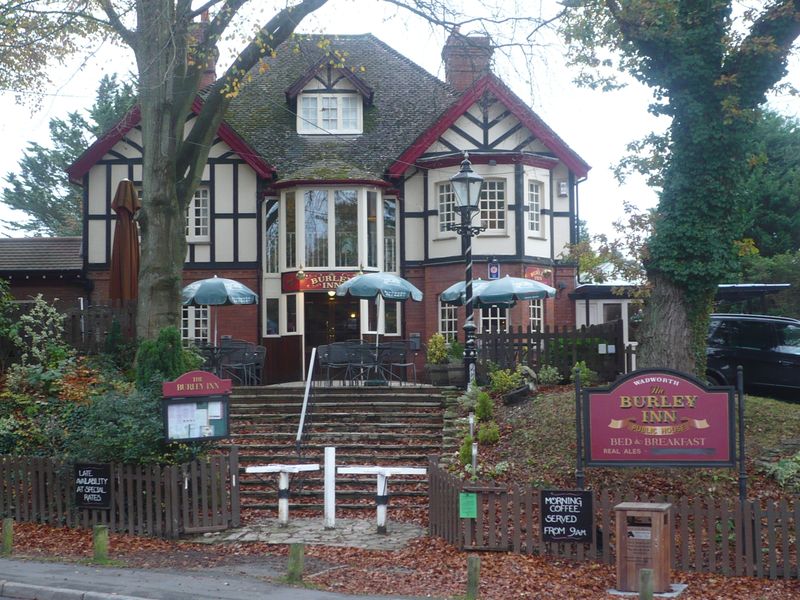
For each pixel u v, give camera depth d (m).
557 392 16.83
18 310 18.47
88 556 11.35
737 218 14.28
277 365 25.62
